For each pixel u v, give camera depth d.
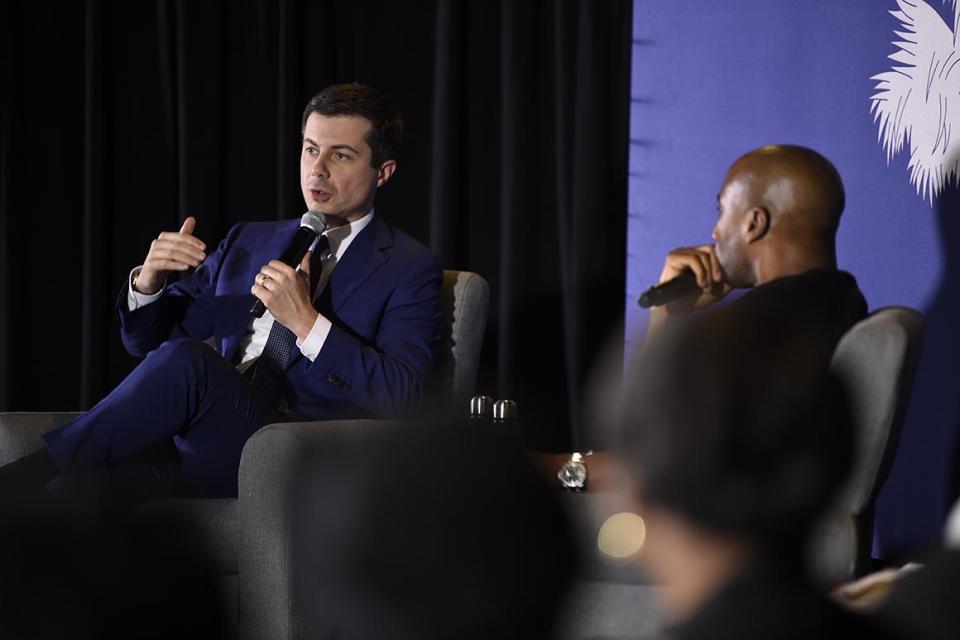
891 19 7.45
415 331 6.50
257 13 9.79
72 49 10.31
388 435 1.28
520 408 9.18
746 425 1.39
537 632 1.24
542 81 9.16
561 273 9.18
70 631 1.12
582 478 5.13
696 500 1.39
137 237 10.23
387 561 1.20
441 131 9.15
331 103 6.78
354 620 1.22
